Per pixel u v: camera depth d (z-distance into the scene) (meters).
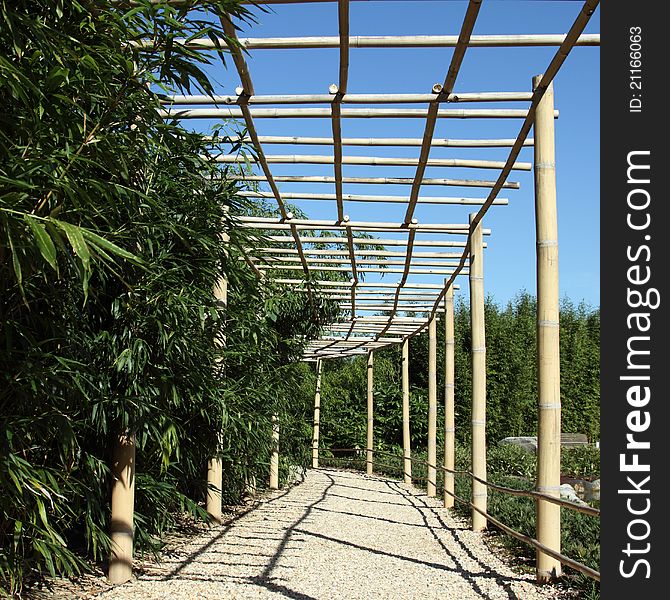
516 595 4.53
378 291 9.88
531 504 7.39
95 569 4.80
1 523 3.46
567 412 15.21
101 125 3.26
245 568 5.24
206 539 6.43
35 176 2.92
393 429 16.67
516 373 15.53
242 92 4.43
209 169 5.04
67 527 4.15
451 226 7.47
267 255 8.09
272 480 11.33
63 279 3.50
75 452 3.98
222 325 5.70
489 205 6.25
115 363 4.25
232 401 6.16
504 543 6.36
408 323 12.12
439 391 16.33
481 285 7.52
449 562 5.71
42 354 3.26
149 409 4.48
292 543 6.42
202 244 4.80
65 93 3.06
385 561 5.74
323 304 10.20
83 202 3.14
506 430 15.47
